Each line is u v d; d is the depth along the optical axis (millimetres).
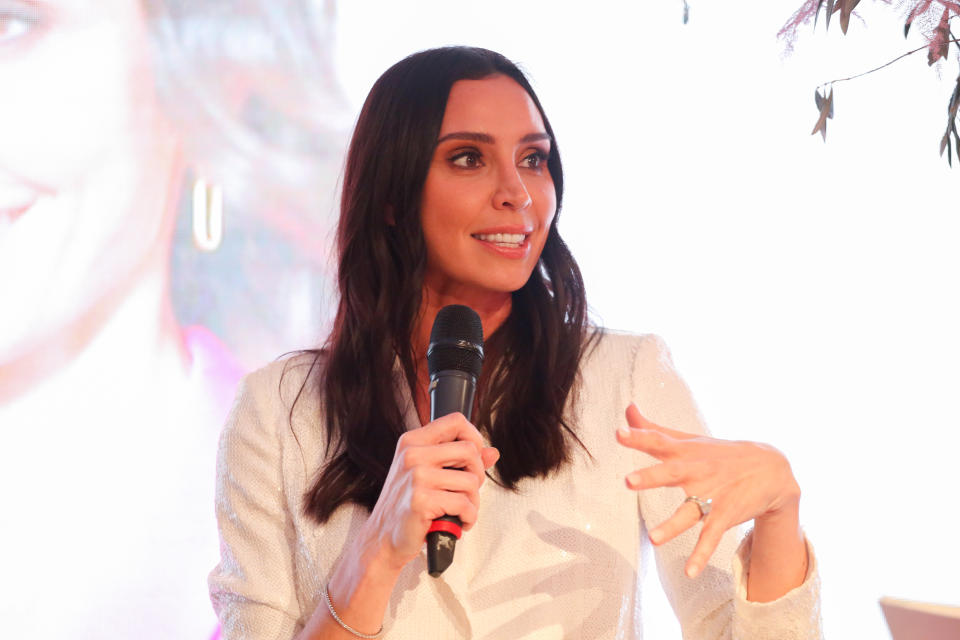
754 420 12625
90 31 12922
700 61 12922
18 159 12727
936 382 12492
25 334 12625
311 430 6090
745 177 12820
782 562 5074
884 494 12453
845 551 12422
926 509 12398
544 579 5582
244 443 6180
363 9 12992
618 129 12898
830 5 6480
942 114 12594
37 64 12828
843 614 12320
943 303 12562
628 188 12859
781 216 12773
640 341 6391
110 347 12719
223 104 12969
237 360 12773
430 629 5508
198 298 12820
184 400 12695
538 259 6180
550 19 12961
